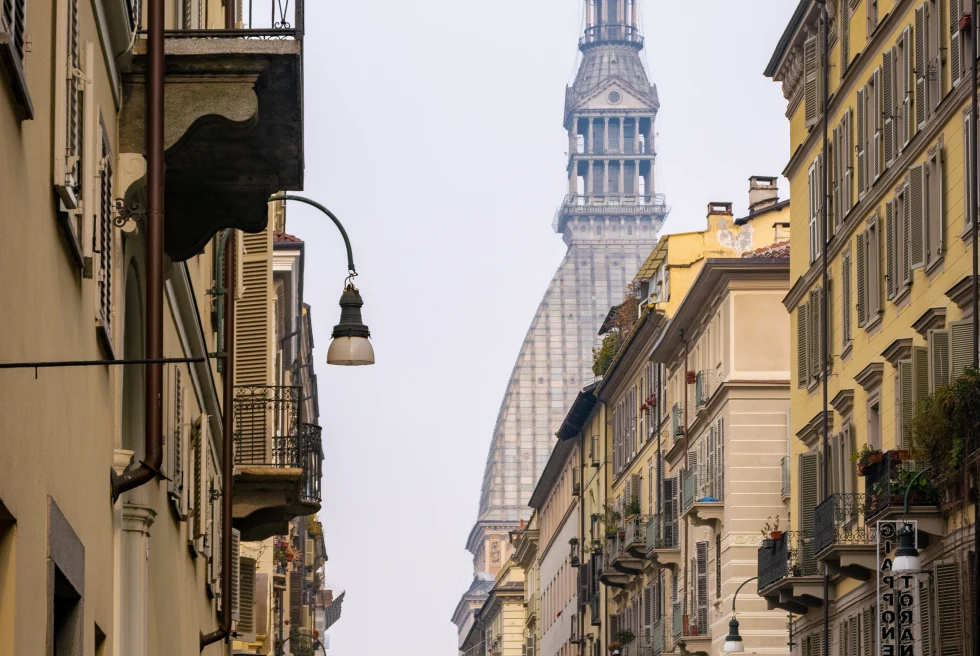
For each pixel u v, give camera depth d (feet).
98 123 109.40
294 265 423.23
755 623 506.89
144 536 153.58
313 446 278.26
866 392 359.46
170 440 175.11
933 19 315.58
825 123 393.70
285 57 127.95
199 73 127.75
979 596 271.90
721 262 515.91
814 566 392.47
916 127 324.80
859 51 371.76
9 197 79.30
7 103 78.18
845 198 381.40
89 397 108.78
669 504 605.31
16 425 80.64
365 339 228.43
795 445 428.15
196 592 220.84
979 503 268.82
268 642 421.18
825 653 379.96
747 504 510.17
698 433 564.30
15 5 78.02
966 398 269.23
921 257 315.17
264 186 147.54
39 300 88.74
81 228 103.65
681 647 571.69
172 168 143.43
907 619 307.78
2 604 79.46
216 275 234.58
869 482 321.93
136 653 151.53
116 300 125.08
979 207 280.31
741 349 515.91
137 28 128.77
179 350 186.80
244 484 271.90
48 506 90.27
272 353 291.79
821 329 398.62
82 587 105.09
